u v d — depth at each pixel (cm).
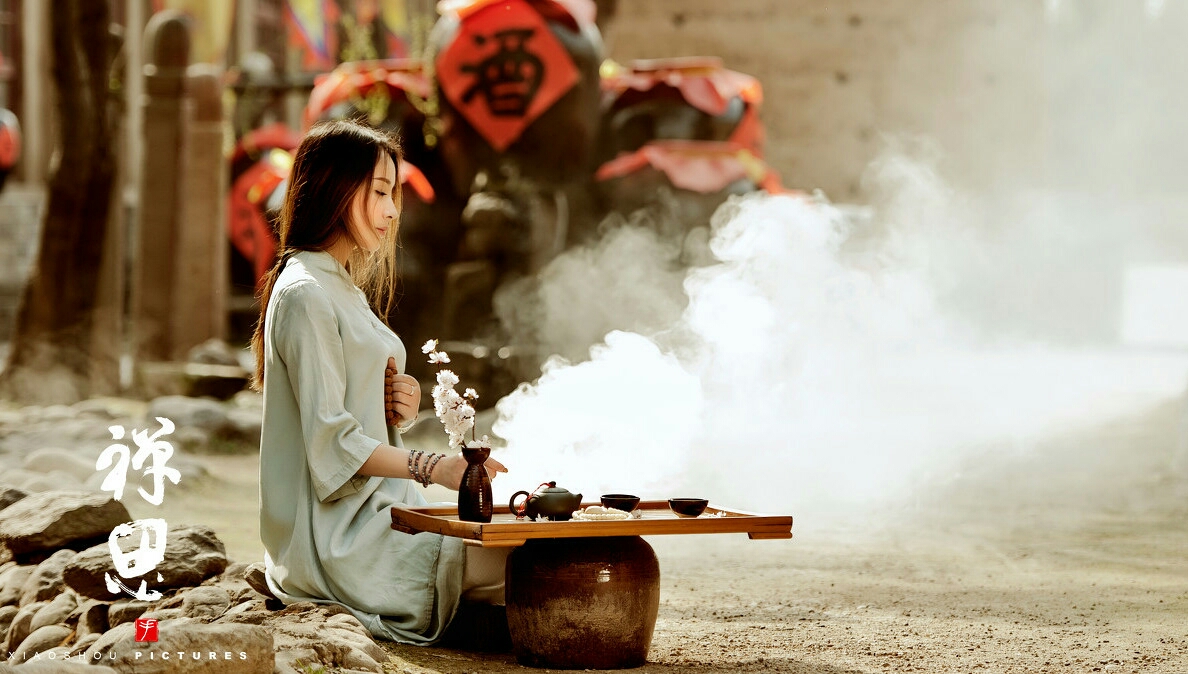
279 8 5809
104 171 3092
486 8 2670
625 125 2980
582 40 2680
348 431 890
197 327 3366
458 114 2708
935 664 912
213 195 3397
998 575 1333
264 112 4341
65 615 1007
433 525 856
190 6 4094
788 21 5234
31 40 4784
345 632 841
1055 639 1004
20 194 4706
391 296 1010
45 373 3047
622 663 880
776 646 976
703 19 5247
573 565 863
